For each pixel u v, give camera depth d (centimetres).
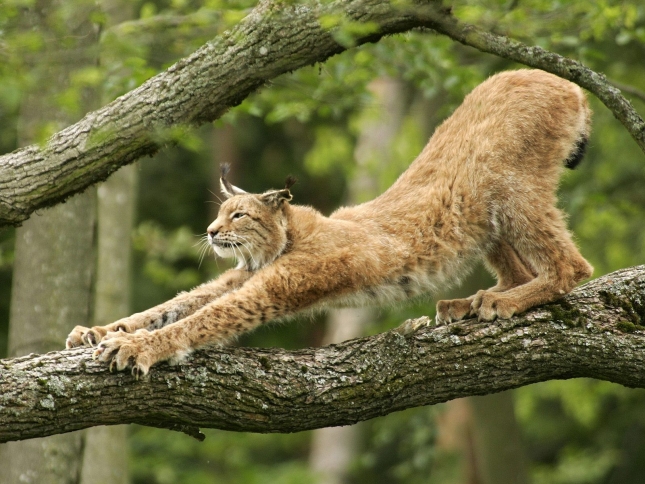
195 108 891
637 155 2309
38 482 1306
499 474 1794
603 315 1000
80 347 869
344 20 855
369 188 2698
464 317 1061
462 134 1102
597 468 2603
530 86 1096
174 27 1480
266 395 878
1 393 797
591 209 1962
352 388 906
